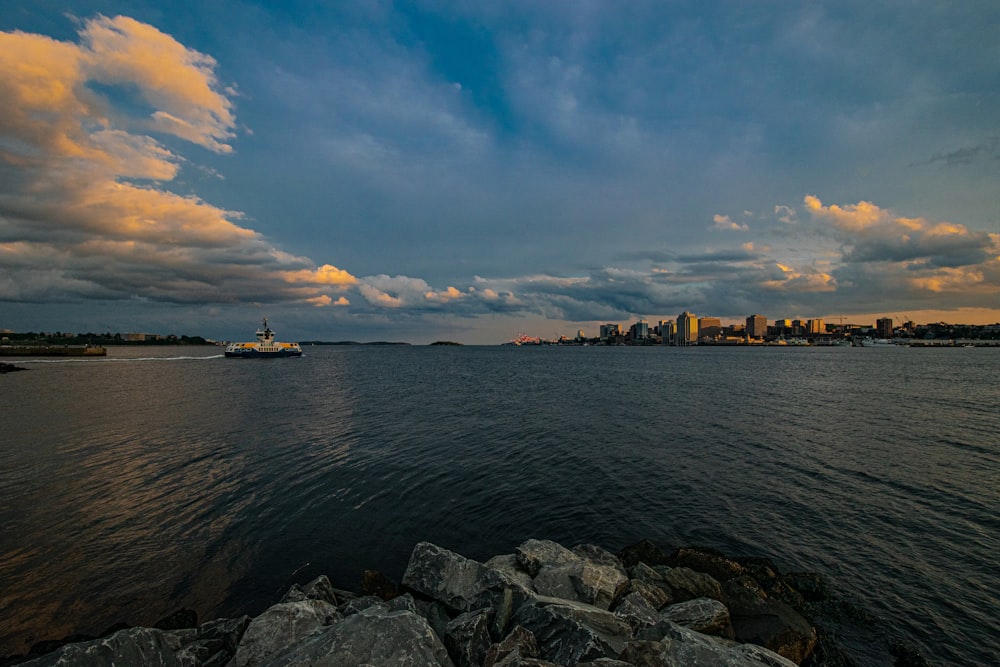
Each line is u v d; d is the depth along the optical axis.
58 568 13.21
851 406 43.53
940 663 9.38
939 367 106.00
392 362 145.62
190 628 10.29
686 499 18.59
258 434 30.97
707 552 13.95
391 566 13.56
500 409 42.50
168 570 13.16
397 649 7.43
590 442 28.33
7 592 11.98
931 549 14.14
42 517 16.73
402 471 22.23
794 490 19.53
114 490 19.61
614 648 8.12
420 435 30.45
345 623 7.96
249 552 14.23
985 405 43.94
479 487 20.02
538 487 20.00
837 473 21.84
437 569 11.50
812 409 41.78
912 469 22.41
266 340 169.50
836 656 9.65
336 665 7.08
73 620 10.88
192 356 182.50
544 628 8.83
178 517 16.80
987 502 17.94
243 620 9.70
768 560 13.43
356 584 12.62
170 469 22.67
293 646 8.02
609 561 13.10
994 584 12.14
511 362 145.00
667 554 14.24
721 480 20.88
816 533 15.42
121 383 70.25
